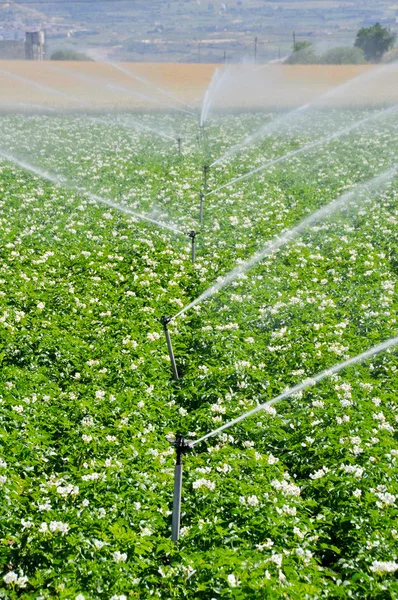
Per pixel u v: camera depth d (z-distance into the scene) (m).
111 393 17.72
